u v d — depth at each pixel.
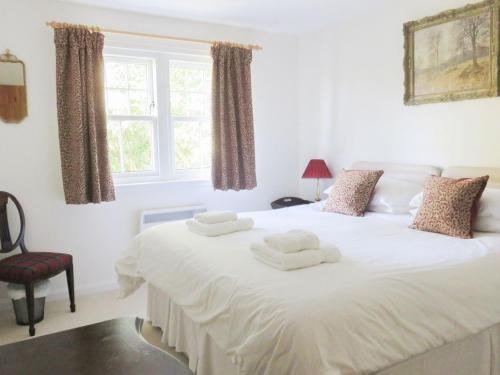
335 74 4.06
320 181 4.36
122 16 3.48
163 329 2.67
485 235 2.38
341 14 3.70
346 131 4.00
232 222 2.55
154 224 3.73
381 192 3.13
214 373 1.97
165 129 3.81
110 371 1.32
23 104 3.14
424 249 2.10
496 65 2.74
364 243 2.24
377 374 1.49
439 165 3.19
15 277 2.70
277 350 1.39
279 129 4.46
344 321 1.43
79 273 3.46
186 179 3.97
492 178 2.70
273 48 4.33
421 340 1.56
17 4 3.08
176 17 3.71
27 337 2.71
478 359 1.83
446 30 3.03
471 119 2.96
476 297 1.76
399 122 3.47
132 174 3.73
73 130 3.19
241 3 3.38
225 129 3.92
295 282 1.64
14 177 3.17
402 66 3.40
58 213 3.35
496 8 2.71
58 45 3.12
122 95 3.63
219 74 3.83
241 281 1.73
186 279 2.08
